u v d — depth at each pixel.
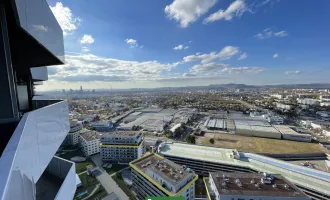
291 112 174.50
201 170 60.41
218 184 37.38
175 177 37.81
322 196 42.78
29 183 5.93
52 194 11.21
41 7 8.56
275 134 98.69
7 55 6.71
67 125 11.98
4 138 6.65
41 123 7.55
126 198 48.28
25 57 11.82
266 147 83.94
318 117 161.12
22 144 5.49
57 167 13.20
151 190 40.34
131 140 69.88
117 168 65.50
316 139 99.25
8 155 4.82
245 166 55.12
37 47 10.37
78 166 67.50
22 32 8.53
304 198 32.81
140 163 48.28
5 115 6.66
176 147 70.44
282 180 39.22
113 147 69.81
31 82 14.12
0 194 3.86
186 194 37.22
